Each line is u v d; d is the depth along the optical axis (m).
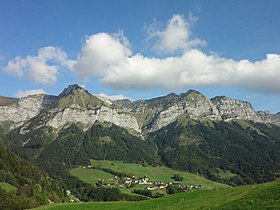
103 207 83.69
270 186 59.19
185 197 76.31
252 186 70.19
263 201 49.72
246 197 55.78
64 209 87.50
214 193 72.81
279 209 43.28
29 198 192.38
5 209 166.50
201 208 57.47
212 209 53.31
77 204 93.50
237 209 49.03
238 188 72.19
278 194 51.09
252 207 47.75
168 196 80.94
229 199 60.03
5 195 182.50
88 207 86.38
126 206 78.50
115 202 90.69
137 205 77.25
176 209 63.25
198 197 72.50
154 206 72.94
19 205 174.12
